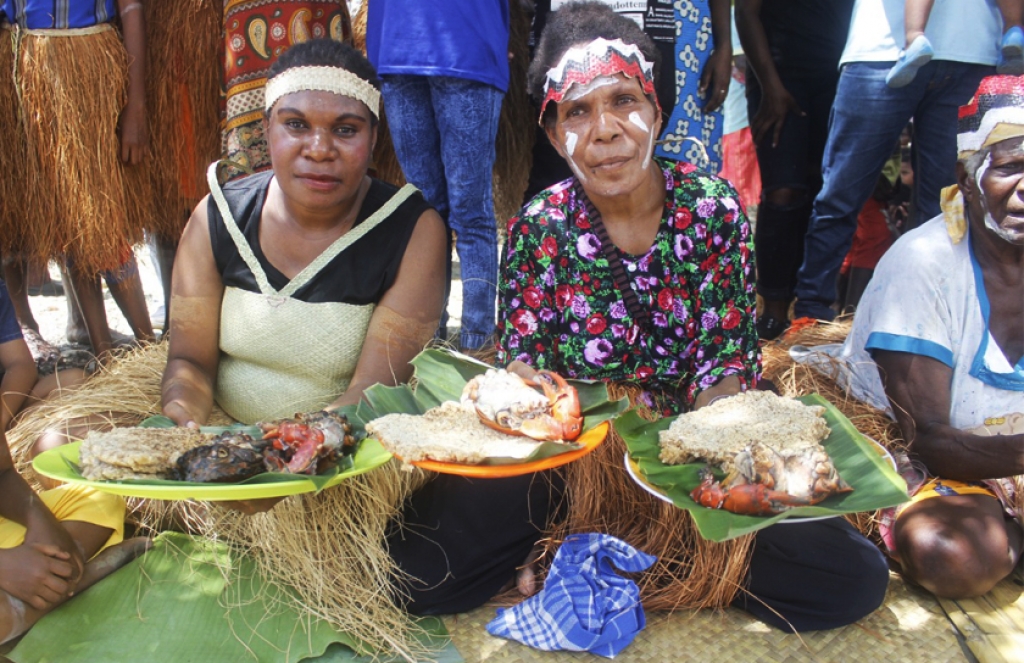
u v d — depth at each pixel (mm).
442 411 2016
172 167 3402
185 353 2352
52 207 3125
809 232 3428
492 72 2852
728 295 2236
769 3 3547
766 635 2092
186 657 1920
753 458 1741
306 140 2094
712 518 1695
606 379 2324
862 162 3213
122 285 3379
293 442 1815
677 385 2354
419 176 3064
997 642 2018
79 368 3154
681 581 2191
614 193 2072
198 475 1718
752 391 2102
